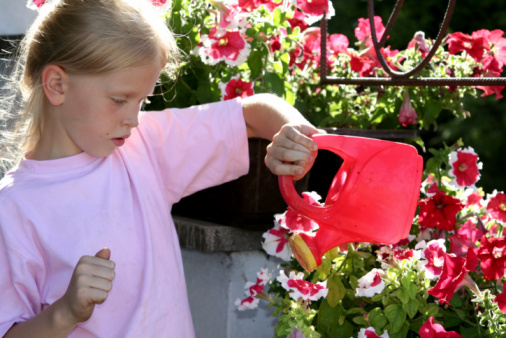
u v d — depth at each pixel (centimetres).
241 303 165
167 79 197
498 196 171
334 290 152
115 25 112
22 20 235
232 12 182
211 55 184
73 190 123
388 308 146
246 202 169
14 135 128
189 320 134
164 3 174
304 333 144
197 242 172
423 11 579
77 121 115
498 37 209
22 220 119
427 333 135
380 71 218
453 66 211
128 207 128
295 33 210
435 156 186
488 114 567
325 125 213
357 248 162
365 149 119
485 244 143
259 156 166
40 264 120
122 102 114
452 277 141
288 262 177
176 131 140
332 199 125
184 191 142
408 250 152
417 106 213
